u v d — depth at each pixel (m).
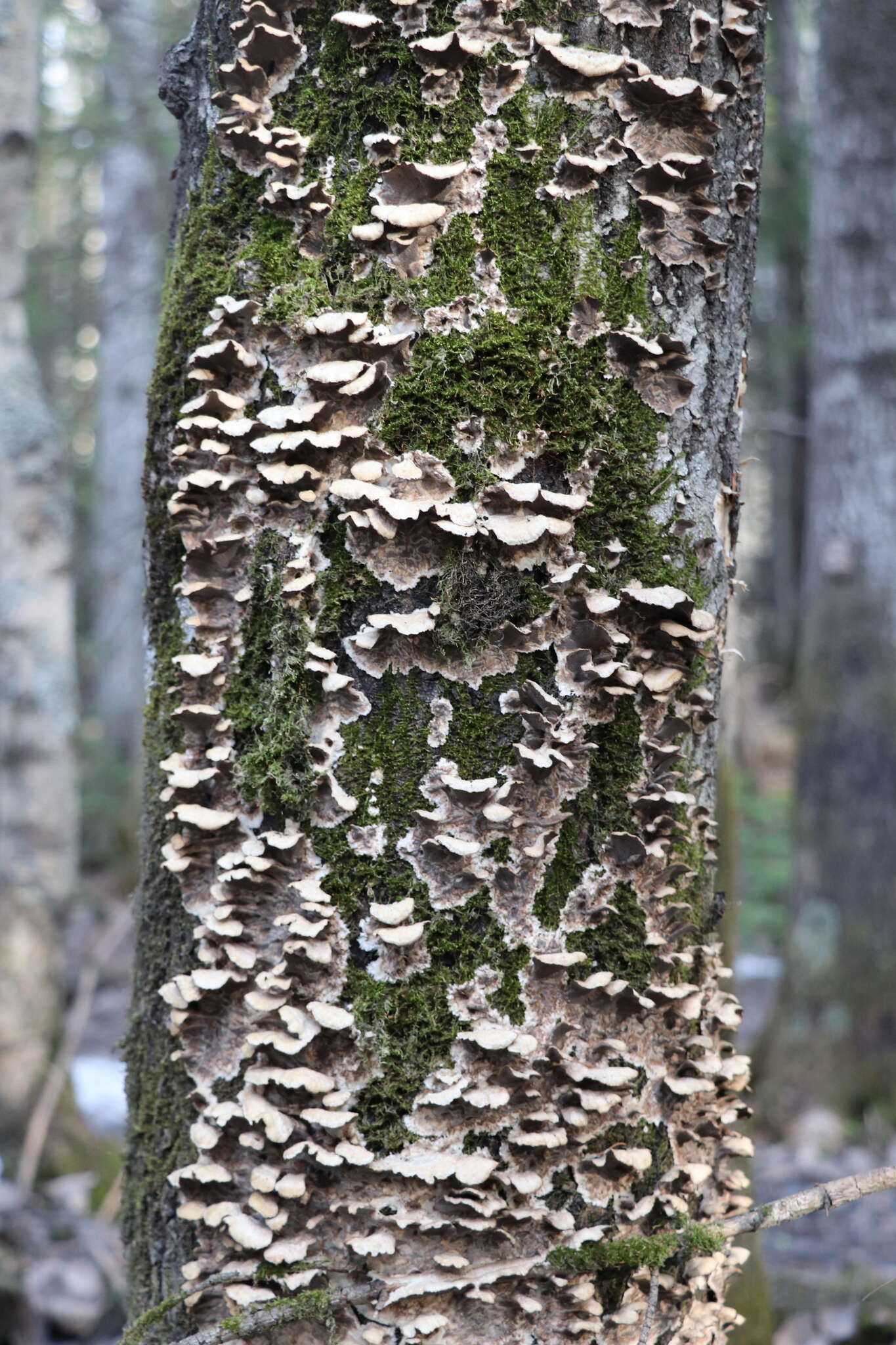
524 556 1.73
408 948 1.72
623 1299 1.74
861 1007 4.08
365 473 1.72
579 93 1.73
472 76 1.73
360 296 1.73
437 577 1.72
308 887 1.72
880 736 4.13
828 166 4.29
